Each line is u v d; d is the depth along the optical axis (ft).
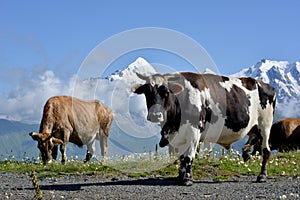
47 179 54.03
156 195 40.40
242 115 50.03
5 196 39.93
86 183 49.80
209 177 53.06
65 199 38.99
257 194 40.04
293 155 69.05
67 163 67.51
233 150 64.23
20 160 71.51
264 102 52.03
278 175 54.24
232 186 45.55
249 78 52.26
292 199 36.91
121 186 46.65
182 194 40.83
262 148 51.75
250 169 57.47
